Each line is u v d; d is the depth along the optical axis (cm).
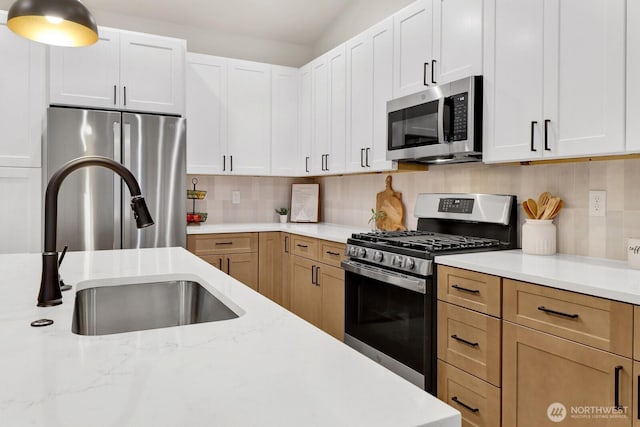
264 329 96
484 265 184
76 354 80
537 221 215
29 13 144
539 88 192
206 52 421
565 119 183
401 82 277
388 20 289
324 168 370
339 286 297
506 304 174
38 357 79
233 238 367
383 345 238
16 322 101
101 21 378
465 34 230
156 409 59
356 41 324
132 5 375
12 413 58
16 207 303
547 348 158
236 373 72
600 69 169
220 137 388
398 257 225
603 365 141
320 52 450
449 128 235
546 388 159
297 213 439
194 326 98
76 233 305
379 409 60
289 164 418
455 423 58
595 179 204
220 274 162
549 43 188
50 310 112
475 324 187
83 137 308
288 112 417
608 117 167
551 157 188
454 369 197
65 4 147
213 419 56
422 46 259
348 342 270
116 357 79
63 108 308
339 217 410
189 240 350
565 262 192
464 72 231
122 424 55
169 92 349
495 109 214
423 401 62
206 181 418
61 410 59
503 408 174
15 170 302
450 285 200
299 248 353
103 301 152
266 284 381
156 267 176
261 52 446
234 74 394
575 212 212
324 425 55
